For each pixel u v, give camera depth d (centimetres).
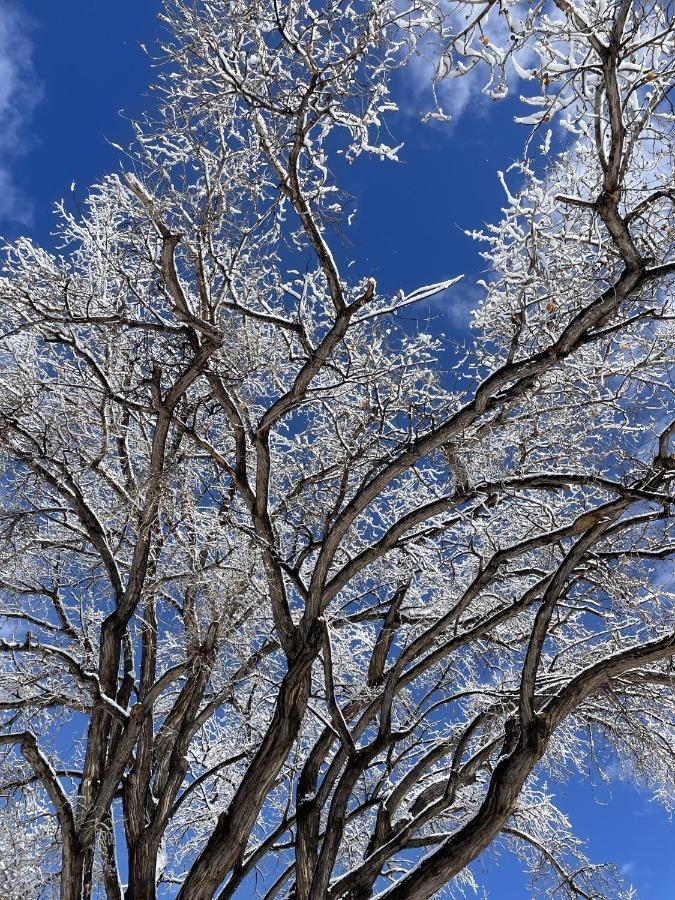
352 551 1233
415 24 599
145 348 1056
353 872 852
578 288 876
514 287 984
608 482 866
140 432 1272
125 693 1105
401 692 1198
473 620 1052
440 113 621
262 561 1027
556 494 1180
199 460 1198
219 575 1062
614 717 1077
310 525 1166
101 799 955
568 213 838
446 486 1133
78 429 1221
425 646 958
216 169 993
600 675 739
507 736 868
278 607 957
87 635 1140
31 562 1184
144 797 1001
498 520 1143
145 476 1125
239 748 1320
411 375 1074
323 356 931
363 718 1014
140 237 1038
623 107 644
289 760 1224
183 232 899
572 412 1084
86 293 1075
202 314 995
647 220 778
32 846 1098
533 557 1167
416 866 714
